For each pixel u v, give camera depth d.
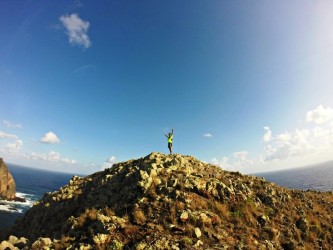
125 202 20.14
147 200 19.55
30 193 140.88
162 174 23.34
